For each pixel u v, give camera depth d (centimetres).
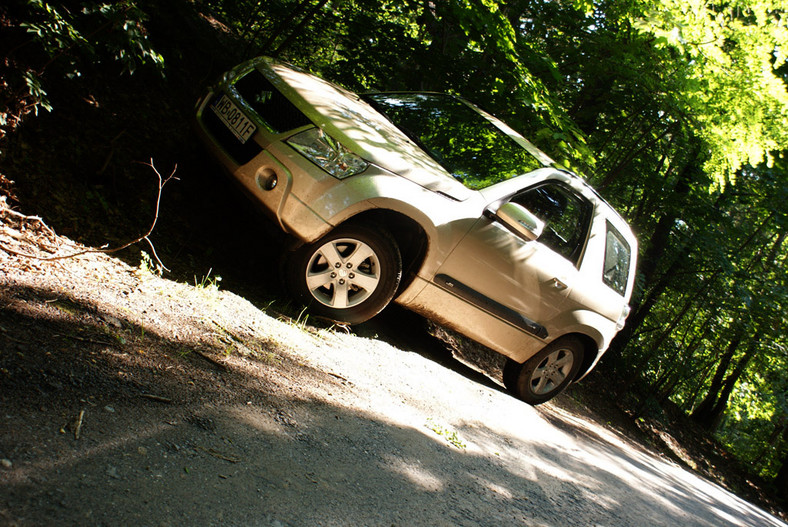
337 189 460
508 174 564
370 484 295
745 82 857
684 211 1326
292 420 319
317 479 275
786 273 1638
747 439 2683
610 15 831
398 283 510
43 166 438
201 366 326
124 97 579
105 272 381
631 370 1628
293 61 903
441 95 646
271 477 259
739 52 864
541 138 760
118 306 345
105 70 578
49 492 192
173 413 270
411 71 815
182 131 615
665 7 776
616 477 545
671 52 852
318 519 245
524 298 587
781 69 1116
